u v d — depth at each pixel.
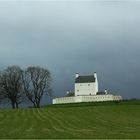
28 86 177.75
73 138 41.94
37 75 179.38
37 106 177.12
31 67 179.88
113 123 68.31
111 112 99.31
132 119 78.44
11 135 45.81
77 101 199.75
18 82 172.88
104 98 197.75
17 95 172.00
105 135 45.03
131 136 43.50
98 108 112.94
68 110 107.00
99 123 68.19
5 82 170.88
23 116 85.56
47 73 182.00
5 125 63.47
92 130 53.97
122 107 115.62
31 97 177.25
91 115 90.00
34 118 79.75
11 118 79.62
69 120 75.12
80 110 106.62
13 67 174.75
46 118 80.25
